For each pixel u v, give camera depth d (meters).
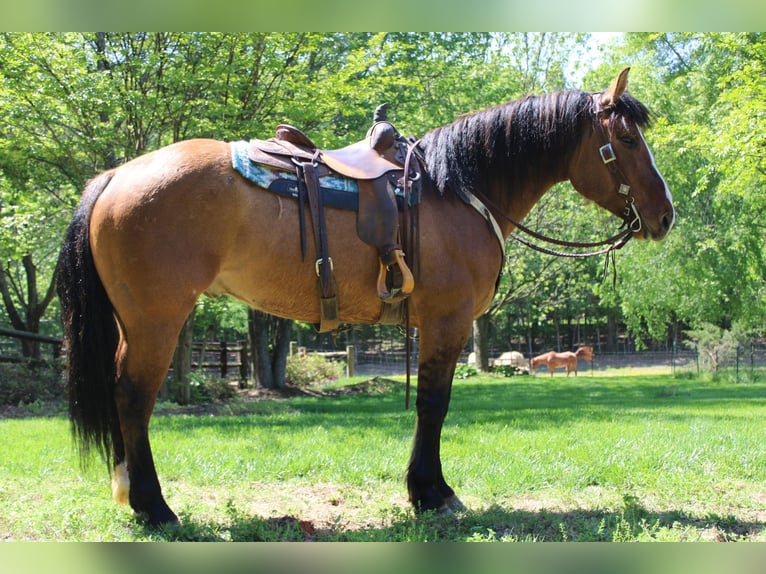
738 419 8.31
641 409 10.15
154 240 3.20
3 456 5.33
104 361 3.35
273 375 17.77
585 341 39.84
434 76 16.58
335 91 11.41
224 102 11.05
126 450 3.34
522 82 21.59
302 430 7.21
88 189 3.42
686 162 18.73
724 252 20.39
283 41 10.53
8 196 11.52
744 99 11.98
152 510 3.34
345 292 3.56
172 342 3.29
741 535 3.51
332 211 3.49
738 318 22.30
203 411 11.66
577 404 11.88
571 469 4.81
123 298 3.26
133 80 10.63
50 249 15.69
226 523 3.60
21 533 3.32
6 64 9.54
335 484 4.58
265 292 3.50
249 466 4.88
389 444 5.99
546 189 4.22
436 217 3.71
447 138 3.89
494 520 3.70
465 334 3.77
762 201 16.64
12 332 13.05
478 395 15.46
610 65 21.56
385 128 3.81
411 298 3.70
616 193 4.05
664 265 21.25
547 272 22.23
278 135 3.73
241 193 3.32
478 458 5.24
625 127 3.95
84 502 3.85
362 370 27.84
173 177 3.24
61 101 9.91
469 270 3.77
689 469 5.00
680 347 36.06
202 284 3.29
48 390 12.48
